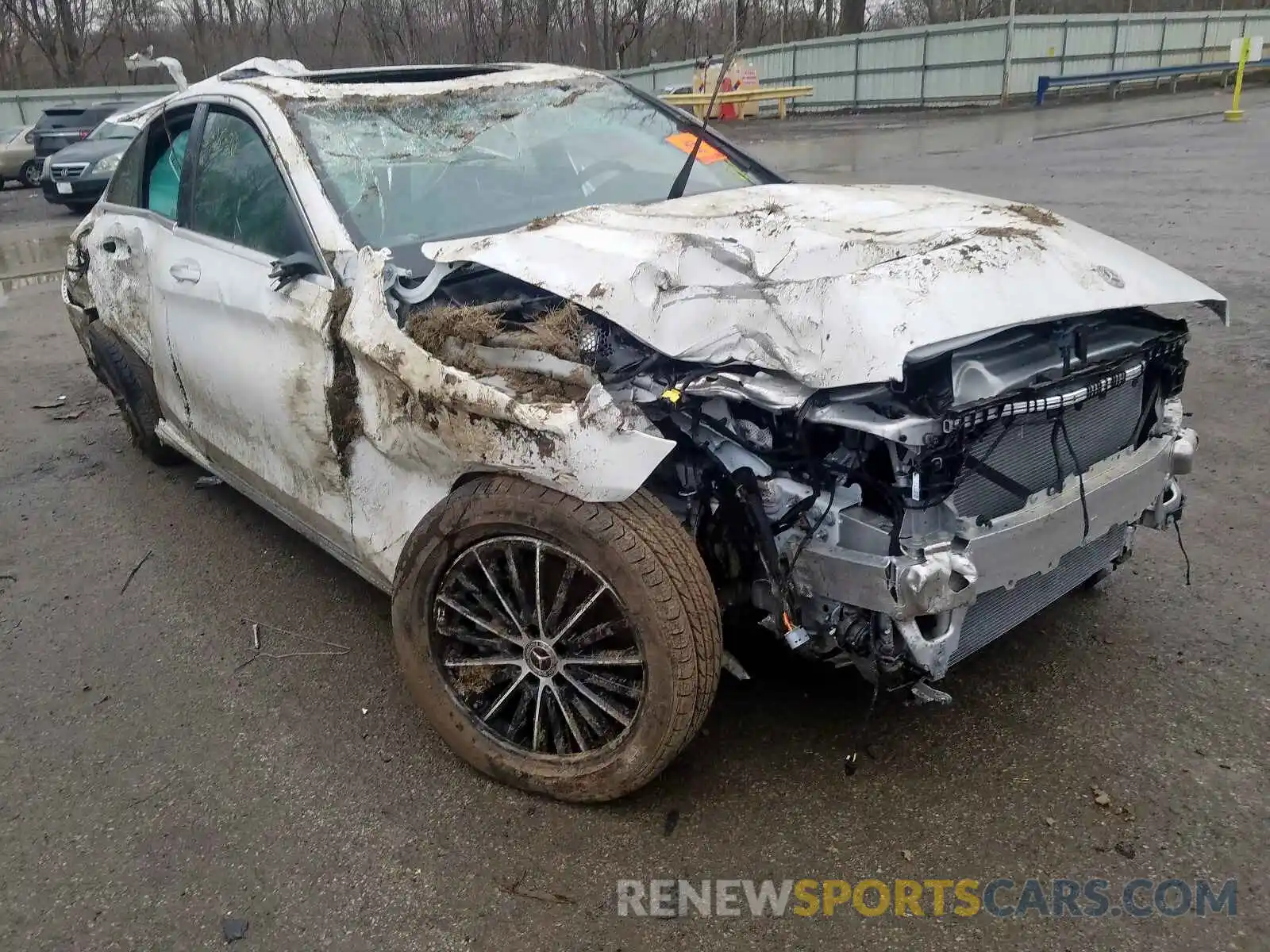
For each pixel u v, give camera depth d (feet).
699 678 7.88
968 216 9.52
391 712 10.21
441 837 8.47
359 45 97.71
